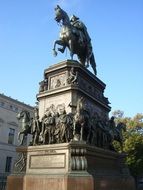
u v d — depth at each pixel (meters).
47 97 23.03
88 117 20.47
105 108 26.17
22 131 22.08
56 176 17.91
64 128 19.80
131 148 55.16
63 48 25.61
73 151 18.33
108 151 22.12
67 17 25.44
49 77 24.30
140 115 67.38
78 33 25.41
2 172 67.88
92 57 27.41
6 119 71.56
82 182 17.27
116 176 21.84
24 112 22.88
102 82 27.08
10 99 73.12
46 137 20.73
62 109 21.59
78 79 23.28
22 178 19.42
